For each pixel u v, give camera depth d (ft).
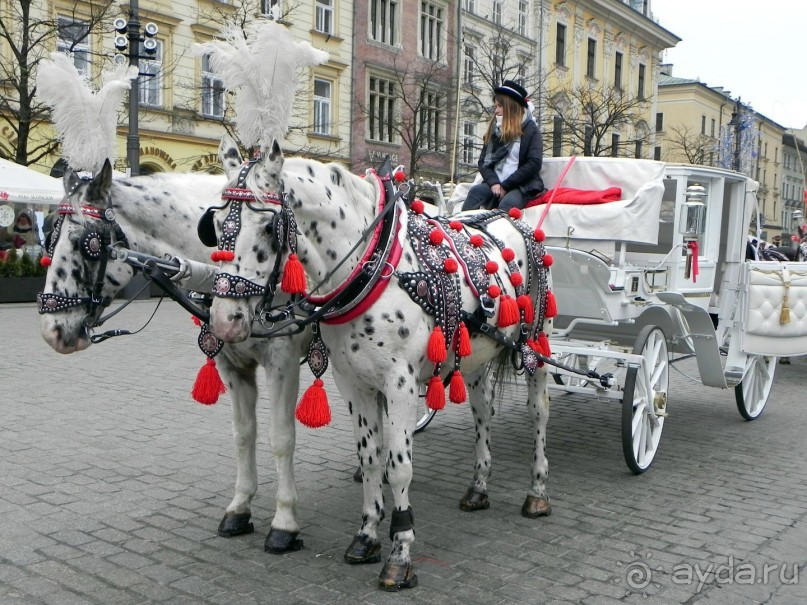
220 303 9.87
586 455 19.36
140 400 23.62
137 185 12.44
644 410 17.87
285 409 12.73
